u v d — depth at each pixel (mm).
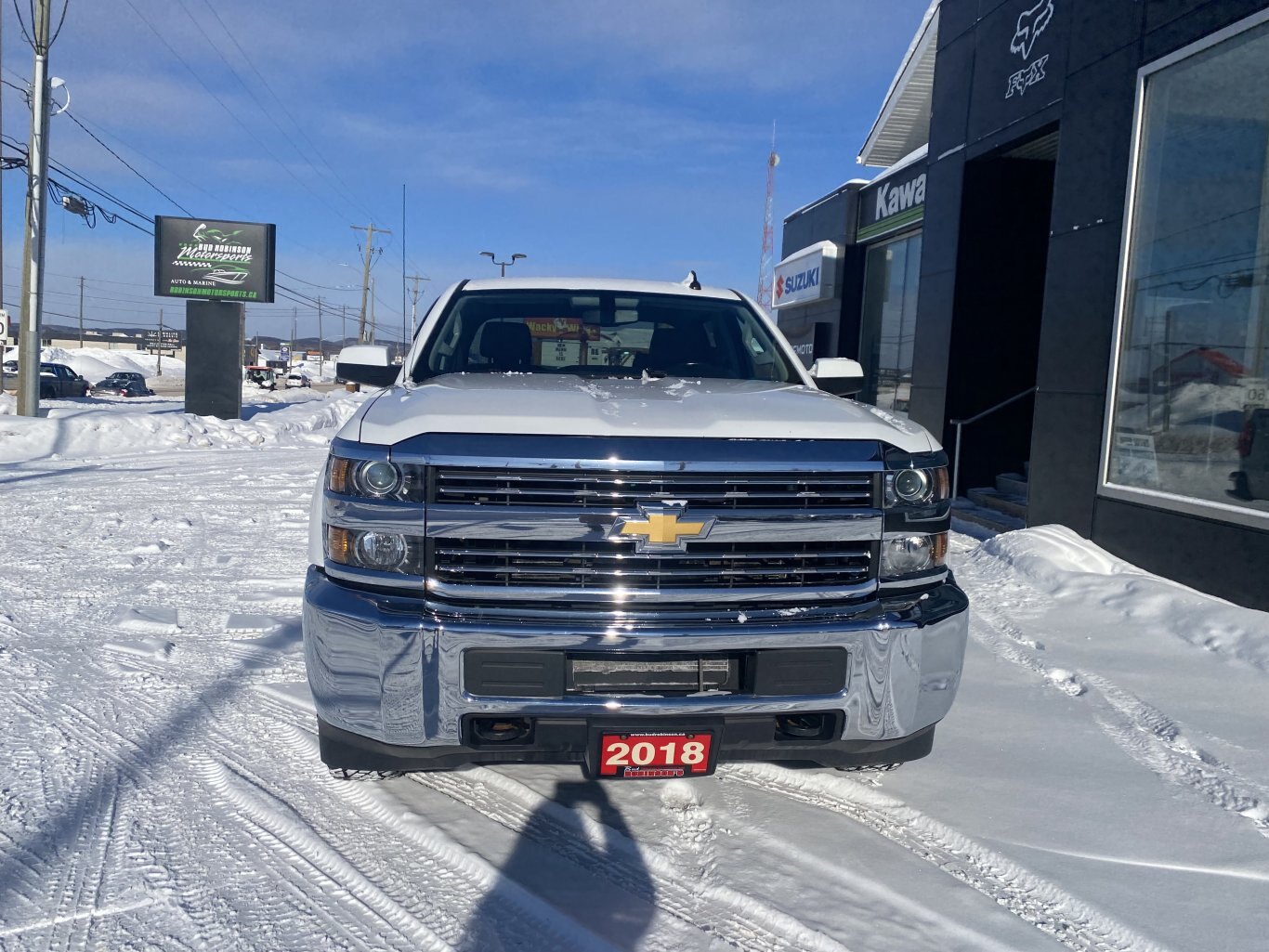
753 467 2670
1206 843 2967
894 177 14930
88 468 13336
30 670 4418
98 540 7723
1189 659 4793
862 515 2740
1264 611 5387
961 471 10461
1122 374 6875
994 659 4793
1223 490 5961
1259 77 5844
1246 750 3680
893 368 15531
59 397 38500
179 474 12625
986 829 3010
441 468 2631
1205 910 2607
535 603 2639
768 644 2645
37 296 19031
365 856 2824
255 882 2682
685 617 2639
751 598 2676
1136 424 6742
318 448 17469
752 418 2852
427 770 2896
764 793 3258
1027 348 10422
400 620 2609
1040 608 5723
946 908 2584
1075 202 7441
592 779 3328
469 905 2586
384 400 3070
